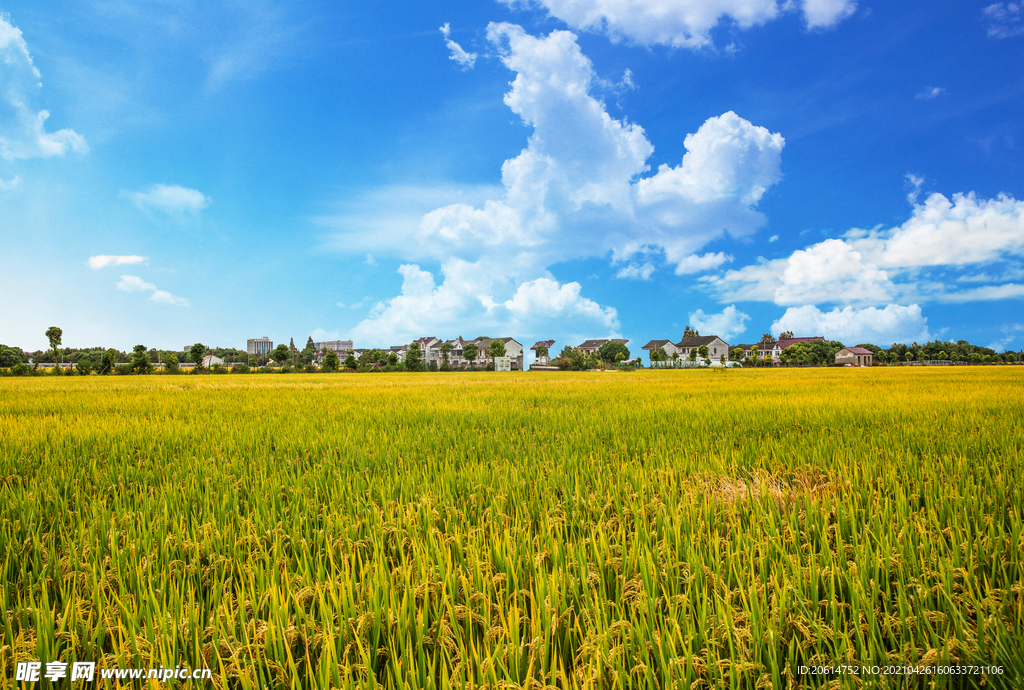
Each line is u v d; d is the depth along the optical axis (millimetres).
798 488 4156
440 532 3180
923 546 2697
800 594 2227
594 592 2361
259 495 4016
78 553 2959
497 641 2031
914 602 2170
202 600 2482
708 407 10094
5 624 2240
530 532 3135
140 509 3752
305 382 27891
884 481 4145
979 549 2689
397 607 2195
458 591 2400
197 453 6023
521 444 6270
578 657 1924
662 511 3404
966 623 1997
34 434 7176
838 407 9469
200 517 3678
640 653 1925
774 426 7512
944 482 4078
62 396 15031
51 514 3812
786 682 1834
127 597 2402
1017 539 2760
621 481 4309
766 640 1953
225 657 1977
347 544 2932
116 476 4855
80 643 2090
